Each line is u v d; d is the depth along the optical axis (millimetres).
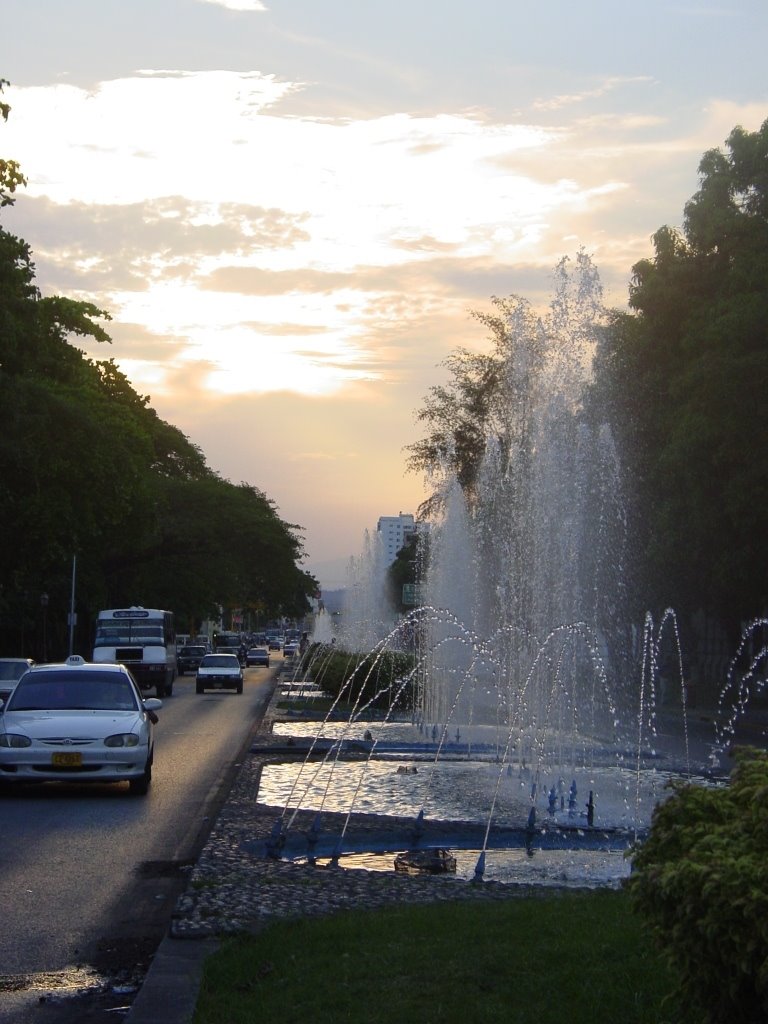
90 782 17500
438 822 12906
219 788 16906
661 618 42250
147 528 52219
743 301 32125
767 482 32250
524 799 15898
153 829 13227
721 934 4242
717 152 36312
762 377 31750
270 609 89438
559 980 6184
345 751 21922
